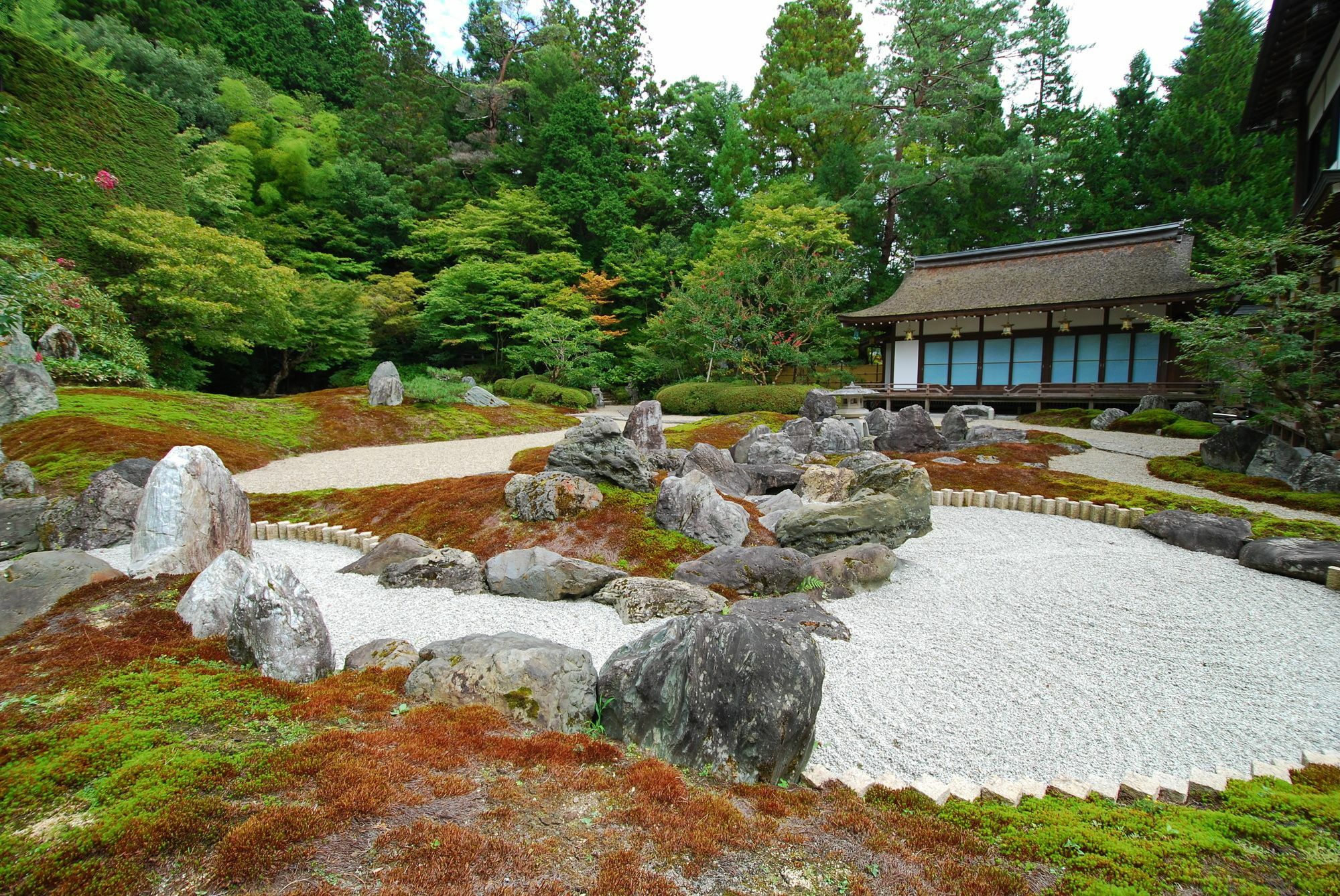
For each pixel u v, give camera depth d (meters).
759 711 3.20
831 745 3.97
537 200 30.48
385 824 2.29
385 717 3.23
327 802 2.36
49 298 13.91
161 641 3.91
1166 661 5.11
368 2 45.44
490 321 28.23
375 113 34.97
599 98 38.59
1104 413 17.75
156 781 2.40
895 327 24.98
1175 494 9.64
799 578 6.47
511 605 6.17
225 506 6.24
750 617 3.57
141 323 17.58
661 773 2.87
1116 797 3.26
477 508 8.23
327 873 2.03
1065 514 9.56
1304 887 2.34
